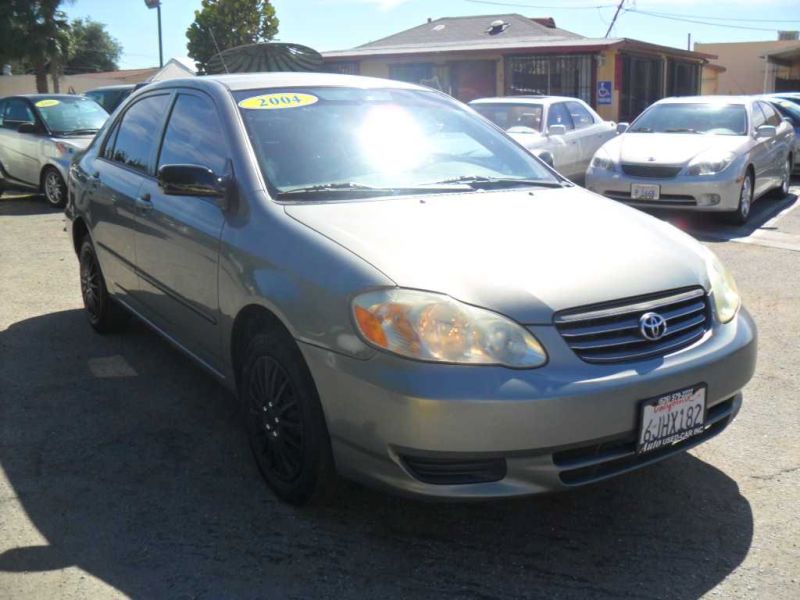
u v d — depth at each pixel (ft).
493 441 8.61
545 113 38.70
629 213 12.04
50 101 39.78
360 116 13.32
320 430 9.82
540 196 12.30
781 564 9.44
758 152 32.55
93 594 8.87
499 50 74.49
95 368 15.78
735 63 135.64
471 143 13.87
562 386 8.70
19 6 102.01
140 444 12.54
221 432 13.01
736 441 12.62
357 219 10.58
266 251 10.49
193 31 97.19
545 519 10.46
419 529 10.21
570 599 8.86
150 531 10.12
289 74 14.37
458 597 8.89
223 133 12.45
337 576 9.26
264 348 10.50
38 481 11.35
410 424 8.66
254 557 9.60
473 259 9.59
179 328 13.44
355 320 9.09
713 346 9.90
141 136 15.47
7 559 9.49
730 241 28.37
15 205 38.37
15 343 17.24
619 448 9.24
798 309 19.70
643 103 80.64
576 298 9.18
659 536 10.05
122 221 15.08
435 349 8.71
